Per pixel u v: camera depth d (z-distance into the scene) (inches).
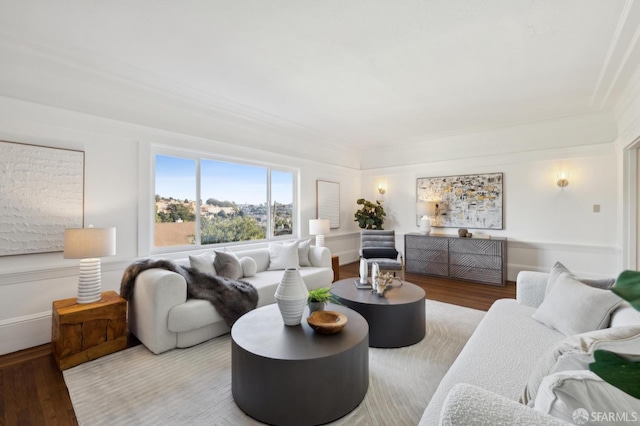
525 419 28.5
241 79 124.6
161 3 79.0
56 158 109.4
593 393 30.6
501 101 148.8
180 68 114.8
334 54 104.9
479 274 190.5
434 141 227.8
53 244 108.9
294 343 72.0
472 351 64.1
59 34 93.1
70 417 68.2
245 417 68.2
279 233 202.4
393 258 195.0
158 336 97.3
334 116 173.2
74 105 113.8
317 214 227.5
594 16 84.0
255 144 182.1
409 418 67.2
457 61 109.7
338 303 101.7
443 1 78.6
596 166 169.2
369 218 244.4
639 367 19.5
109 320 97.9
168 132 141.3
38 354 99.0
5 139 99.7
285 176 207.2
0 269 98.9
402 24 88.2
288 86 131.6
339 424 65.7
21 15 84.0
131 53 104.1
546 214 184.4
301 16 84.5
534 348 64.8
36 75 105.1
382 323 101.3
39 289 107.1
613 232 164.9
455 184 217.6
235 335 76.5
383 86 131.5
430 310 137.8
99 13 83.1
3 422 66.5
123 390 78.2
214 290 111.0
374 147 256.5
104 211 121.7
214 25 88.6
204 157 160.9
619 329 44.7
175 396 75.7
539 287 92.3
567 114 168.9
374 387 78.7
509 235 197.0
